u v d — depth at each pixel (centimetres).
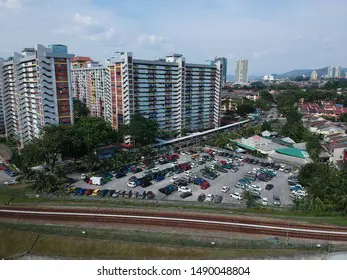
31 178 8794
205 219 6400
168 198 7744
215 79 17325
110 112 14412
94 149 11331
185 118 15862
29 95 11556
